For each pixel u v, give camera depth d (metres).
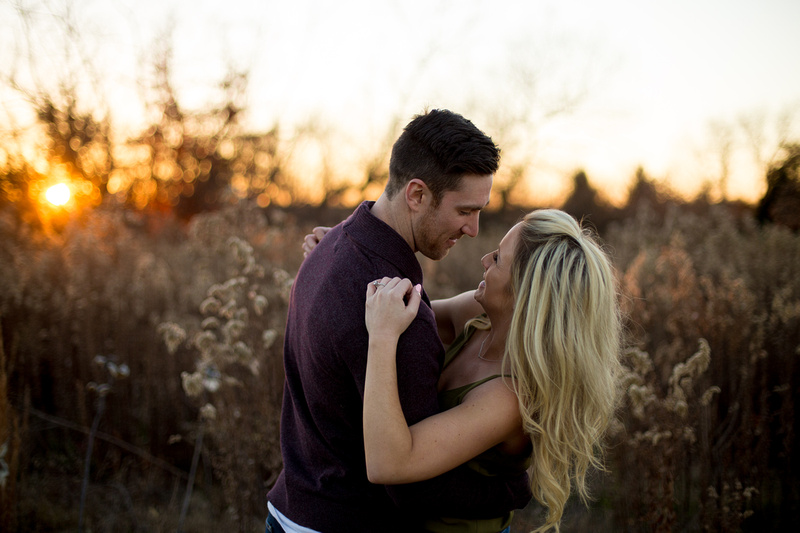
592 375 1.45
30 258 4.56
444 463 1.30
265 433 2.86
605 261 1.53
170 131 10.18
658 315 3.95
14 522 2.78
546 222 1.53
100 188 8.05
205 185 11.09
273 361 3.05
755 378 3.34
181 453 3.68
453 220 1.44
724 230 6.39
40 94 6.98
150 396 3.74
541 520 3.10
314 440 1.46
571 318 1.43
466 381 1.55
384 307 1.28
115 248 5.28
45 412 3.88
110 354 3.85
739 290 3.49
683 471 2.89
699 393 3.12
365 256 1.41
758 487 2.85
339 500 1.41
